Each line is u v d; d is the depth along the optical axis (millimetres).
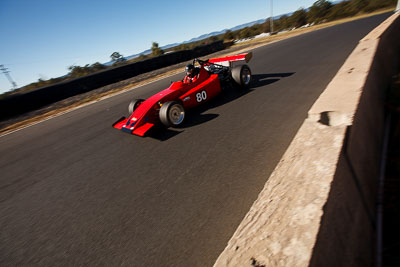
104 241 2037
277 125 3484
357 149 1771
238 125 3828
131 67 16359
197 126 4203
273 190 1471
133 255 1819
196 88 4938
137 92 9438
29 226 2473
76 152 4312
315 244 950
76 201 2762
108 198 2678
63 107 10227
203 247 1740
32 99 11586
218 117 4402
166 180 2758
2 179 3820
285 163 1671
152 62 17750
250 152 2924
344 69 2939
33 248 2141
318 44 10867
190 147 3463
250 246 1102
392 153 2330
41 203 2879
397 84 3396
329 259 1014
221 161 2879
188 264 1633
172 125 4191
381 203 1786
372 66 2848
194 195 2361
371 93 2545
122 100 8469
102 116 6680
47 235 2279
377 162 2150
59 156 4301
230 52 18656
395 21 5777
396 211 1694
